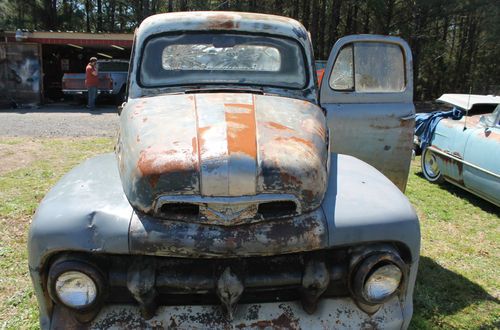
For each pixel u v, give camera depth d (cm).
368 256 225
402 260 227
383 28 2408
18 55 1800
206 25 351
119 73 1764
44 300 226
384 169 397
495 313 362
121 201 232
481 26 2564
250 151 228
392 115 388
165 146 237
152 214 221
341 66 382
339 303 237
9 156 850
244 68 349
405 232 235
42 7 3306
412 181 777
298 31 361
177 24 352
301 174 228
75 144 983
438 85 3525
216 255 215
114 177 259
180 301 231
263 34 354
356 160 304
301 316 230
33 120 1354
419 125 805
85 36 1825
